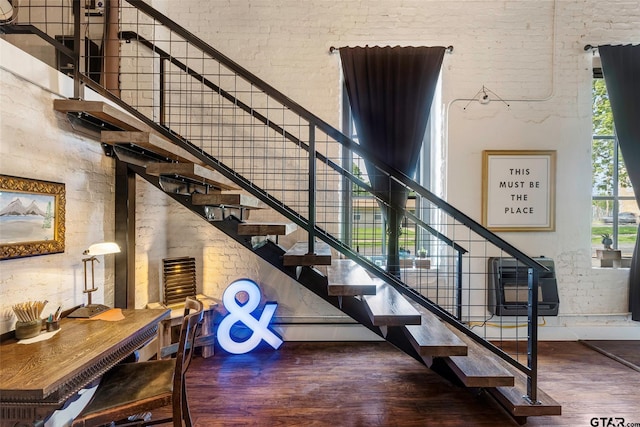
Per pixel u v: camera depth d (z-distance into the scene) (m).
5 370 1.26
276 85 3.38
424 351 1.93
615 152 3.54
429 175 3.57
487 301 3.37
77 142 2.05
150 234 3.00
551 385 2.50
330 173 3.40
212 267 3.40
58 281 1.90
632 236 3.54
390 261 3.19
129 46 3.04
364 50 3.27
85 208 2.13
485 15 3.38
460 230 3.42
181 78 3.35
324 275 2.38
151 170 2.06
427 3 3.38
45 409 1.20
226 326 3.02
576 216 3.41
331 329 3.36
